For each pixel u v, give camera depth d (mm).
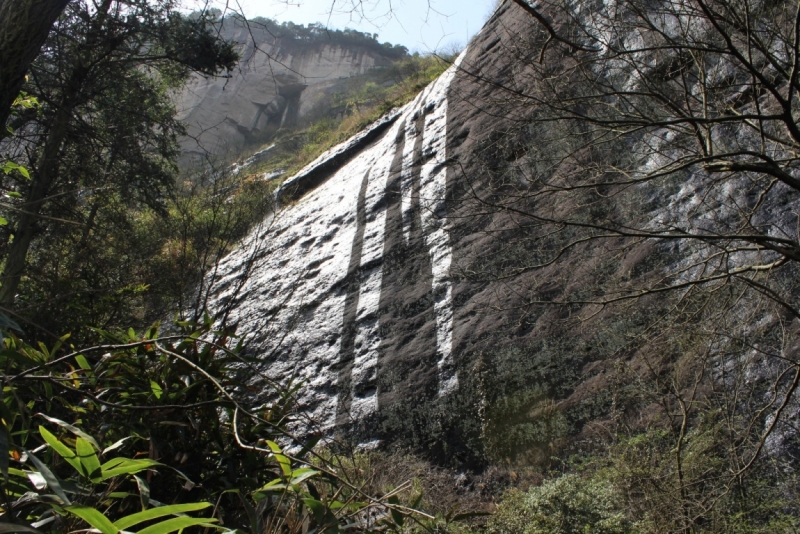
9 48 3059
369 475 5809
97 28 8602
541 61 4816
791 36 4891
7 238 7562
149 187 9609
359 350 9609
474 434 7266
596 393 6473
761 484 4621
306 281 11891
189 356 3275
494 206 5418
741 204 6461
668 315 5766
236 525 2904
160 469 2938
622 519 4805
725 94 5812
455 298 9008
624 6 5203
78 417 3027
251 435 3203
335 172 16688
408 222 11219
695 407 5406
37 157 8031
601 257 7242
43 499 1985
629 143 7406
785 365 5223
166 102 11422
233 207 9742
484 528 5699
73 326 5059
